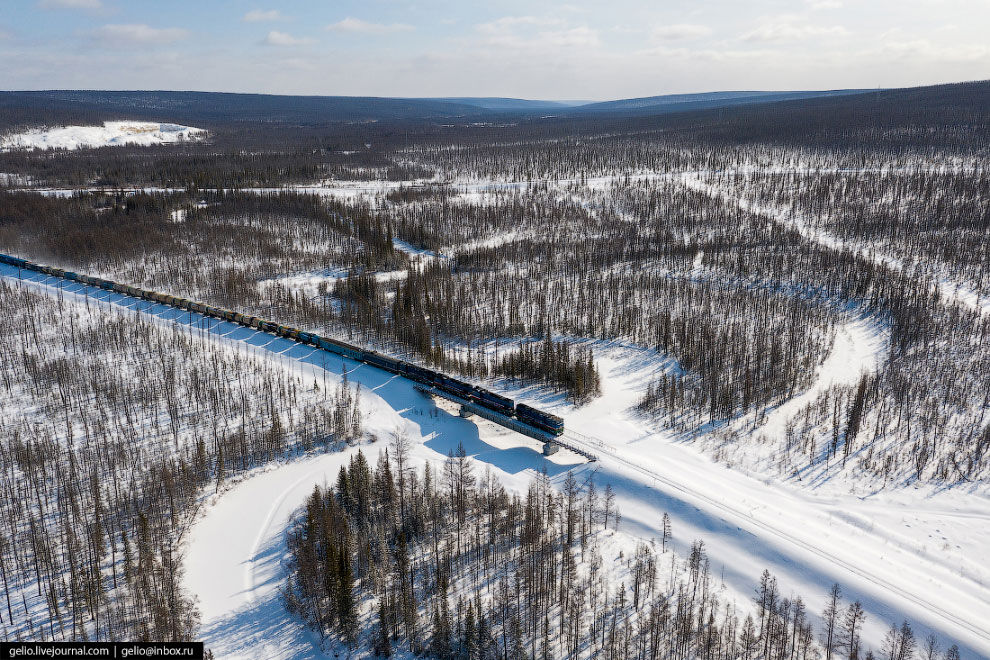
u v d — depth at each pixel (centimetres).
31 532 9481
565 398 14138
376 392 14275
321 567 8525
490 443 12462
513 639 7606
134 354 15612
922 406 13300
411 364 14412
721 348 15650
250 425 12638
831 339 16775
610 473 11094
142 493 10538
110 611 8262
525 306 19075
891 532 9712
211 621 8262
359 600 8344
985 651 7444
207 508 10469
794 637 7319
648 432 12725
